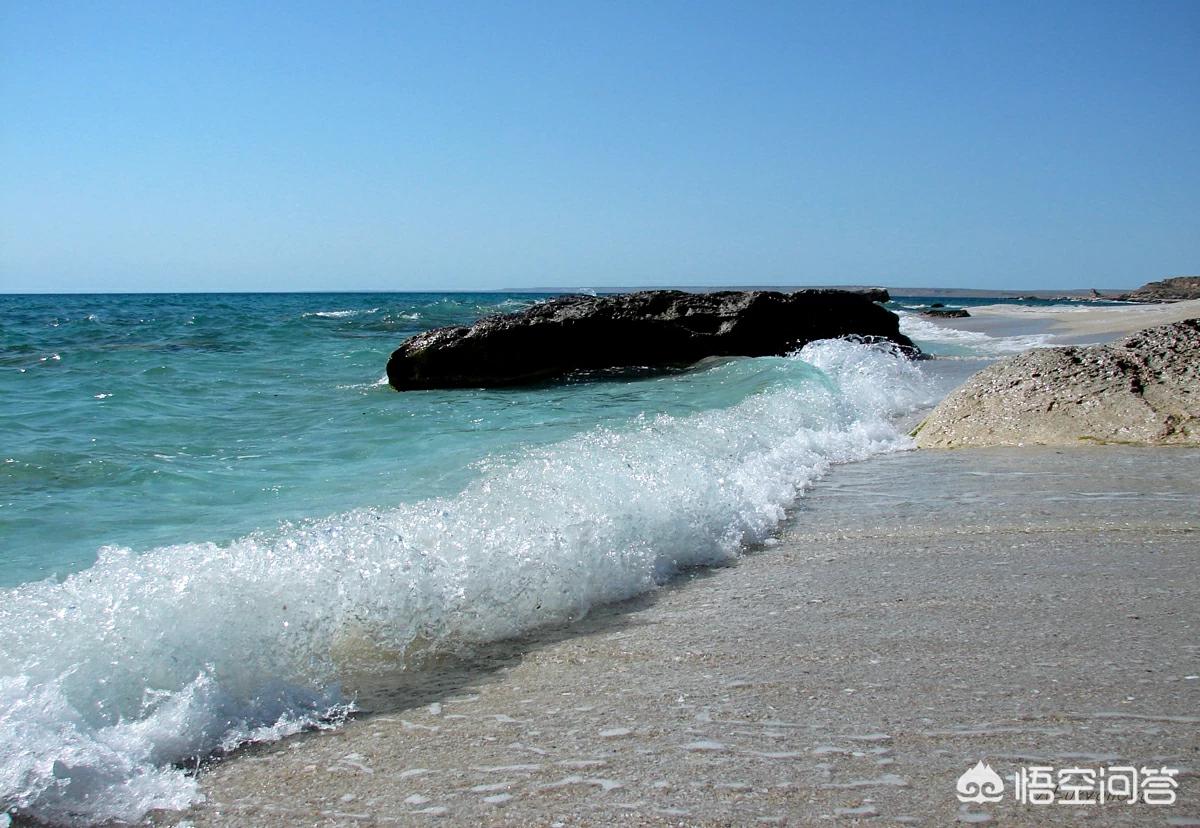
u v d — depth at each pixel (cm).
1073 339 1694
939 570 343
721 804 180
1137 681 232
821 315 1270
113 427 695
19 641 227
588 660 263
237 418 761
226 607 249
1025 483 493
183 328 2133
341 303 5706
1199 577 323
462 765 201
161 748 206
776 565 362
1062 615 286
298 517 414
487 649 275
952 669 244
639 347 1157
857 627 282
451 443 614
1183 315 1992
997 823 170
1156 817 170
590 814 178
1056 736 203
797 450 585
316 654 251
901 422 763
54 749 196
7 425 687
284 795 191
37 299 7475
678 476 437
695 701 230
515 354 1080
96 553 360
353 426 713
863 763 194
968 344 1653
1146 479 489
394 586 280
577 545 327
